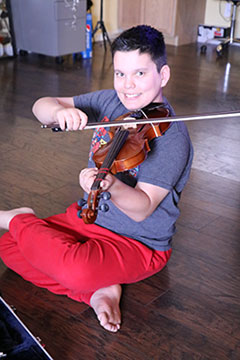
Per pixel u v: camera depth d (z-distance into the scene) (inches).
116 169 51.3
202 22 245.4
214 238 78.0
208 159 109.2
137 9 235.1
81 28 193.5
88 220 44.5
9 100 144.2
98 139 62.7
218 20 241.0
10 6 192.7
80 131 122.5
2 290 63.5
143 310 61.1
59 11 182.4
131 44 52.6
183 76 180.7
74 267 55.6
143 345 55.5
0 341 48.8
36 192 90.1
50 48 189.0
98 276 56.6
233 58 215.3
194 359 53.8
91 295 60.2
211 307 62.6
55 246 57.0
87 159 106.6
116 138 53.7
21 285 64.7
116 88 56.5
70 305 61.4
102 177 47.7
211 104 149.6
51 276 57.9
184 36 237.8
